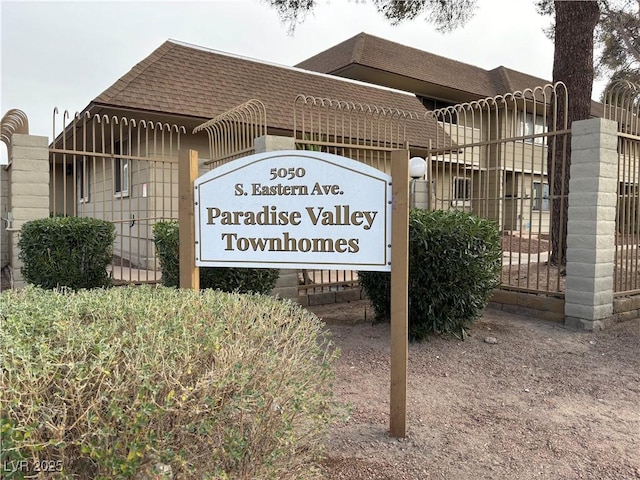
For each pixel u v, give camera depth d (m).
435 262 4.60
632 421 3.23
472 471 2.59
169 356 1.68
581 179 5.21
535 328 5.32
